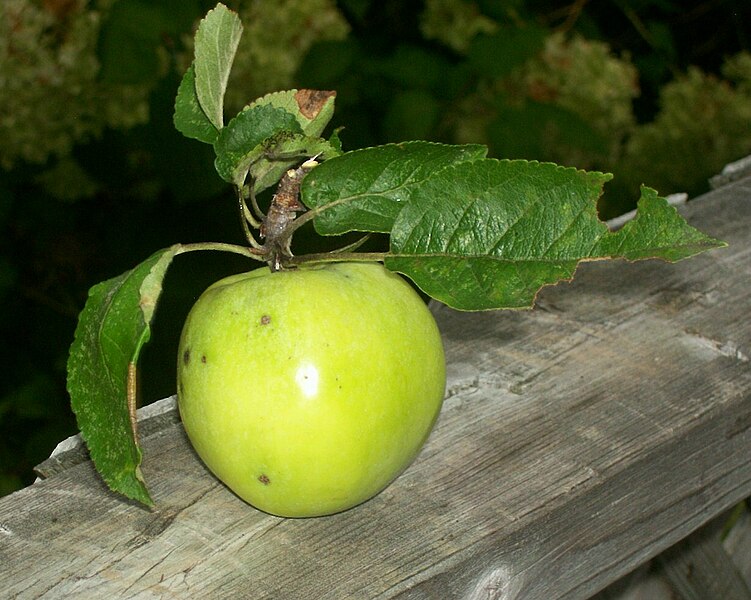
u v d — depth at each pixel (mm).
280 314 421
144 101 993
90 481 459
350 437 422
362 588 418
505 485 452
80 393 412
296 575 423
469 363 513
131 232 1084
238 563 428
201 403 428
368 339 424
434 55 972
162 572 425
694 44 1476
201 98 453
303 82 975
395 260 424
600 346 521
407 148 423
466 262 422
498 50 933
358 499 439
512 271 420
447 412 487
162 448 476
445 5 1078
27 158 1010
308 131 454
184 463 469
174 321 959
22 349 1127
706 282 563
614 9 1410
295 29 992
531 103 946
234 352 422
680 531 494
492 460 464
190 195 894
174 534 439
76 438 479
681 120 1118
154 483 460
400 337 430
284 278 429
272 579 422
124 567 427
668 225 417
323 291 426
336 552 431
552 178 418
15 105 969
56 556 430
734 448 499
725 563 585
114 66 896
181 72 927
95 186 1099
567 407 487
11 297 1157
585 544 459
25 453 1009
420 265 423
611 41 1388
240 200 440
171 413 490
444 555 427
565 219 420
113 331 401
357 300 428
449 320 542
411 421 435
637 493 469
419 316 441
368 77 1013
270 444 420
